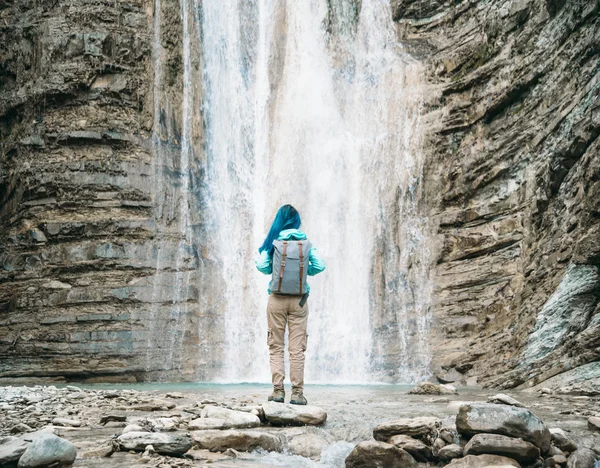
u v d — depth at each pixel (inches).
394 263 718.5
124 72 752.3
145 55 764.0
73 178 722.2
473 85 716.0
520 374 464.8
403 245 721.0
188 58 789.2
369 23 830.5
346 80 822.5
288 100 829.8
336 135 803.4
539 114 623.8
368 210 755.4
